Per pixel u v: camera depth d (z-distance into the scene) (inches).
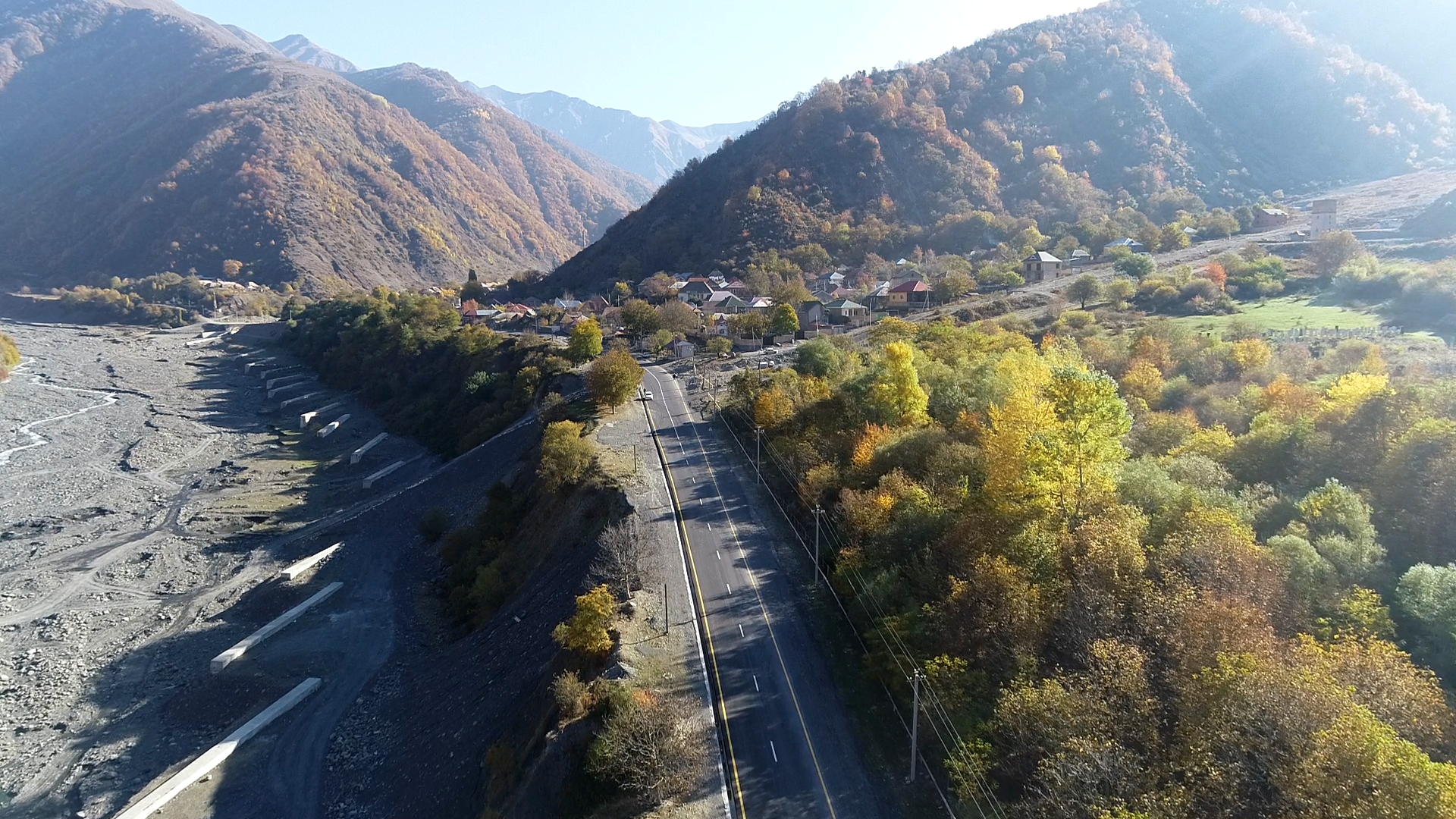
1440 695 1250.0
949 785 1457.9
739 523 2608.3
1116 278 5836.6
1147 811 1073.5
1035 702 1288.1
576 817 1512.1
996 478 1967.3
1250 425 2541.8
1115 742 1192.2
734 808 1469.0
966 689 1501.0
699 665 1865.2
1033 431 2052.2
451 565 3228.3
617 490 2812.5
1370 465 2049.7
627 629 1979.6
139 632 2903.5
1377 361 3107.8
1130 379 3282.5
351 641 2795.3
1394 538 1786.4
